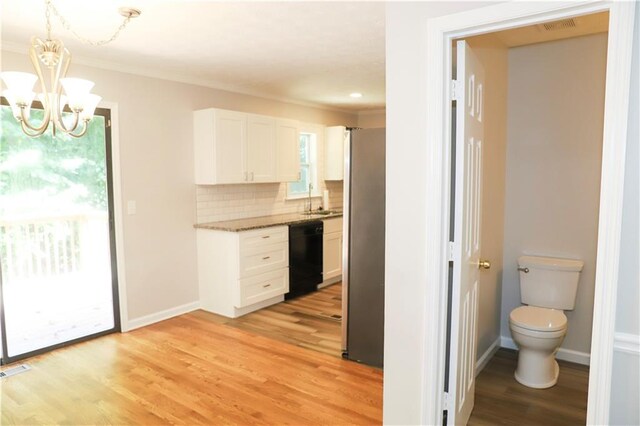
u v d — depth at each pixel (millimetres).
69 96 2023
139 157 4043
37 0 2412
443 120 1809
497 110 3139
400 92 1882
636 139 1441
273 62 3836
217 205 4840
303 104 6117
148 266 4168
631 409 1518
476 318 2502
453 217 2010
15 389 2881
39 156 3514
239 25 2867
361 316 3266
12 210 3445
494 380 2973
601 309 1519
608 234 1485
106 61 3723
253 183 5227
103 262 3926
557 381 2934
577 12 1532
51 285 3768
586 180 3121
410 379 1988
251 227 4383
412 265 1929
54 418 2531
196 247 4629
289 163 5340
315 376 3055
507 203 3445
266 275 4609
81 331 3801
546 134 3244
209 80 4582
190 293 4590
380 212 3119
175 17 2709
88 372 3121
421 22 1807
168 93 4266
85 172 3764
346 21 2803
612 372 1529
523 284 3283
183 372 3115
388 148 1935
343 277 3328
